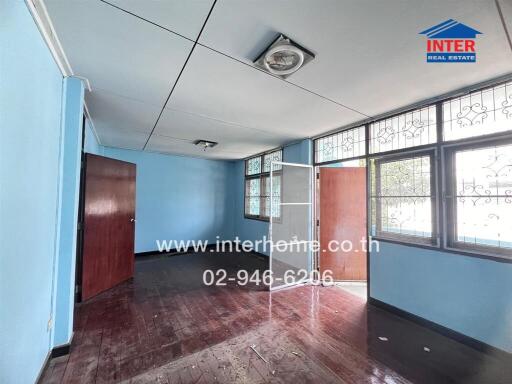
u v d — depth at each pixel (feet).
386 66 6.03
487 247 6.76
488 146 6.84
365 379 5.62
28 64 4.24
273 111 9.23
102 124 11.12
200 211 19.94
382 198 9.61
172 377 5.61
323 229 12.64
